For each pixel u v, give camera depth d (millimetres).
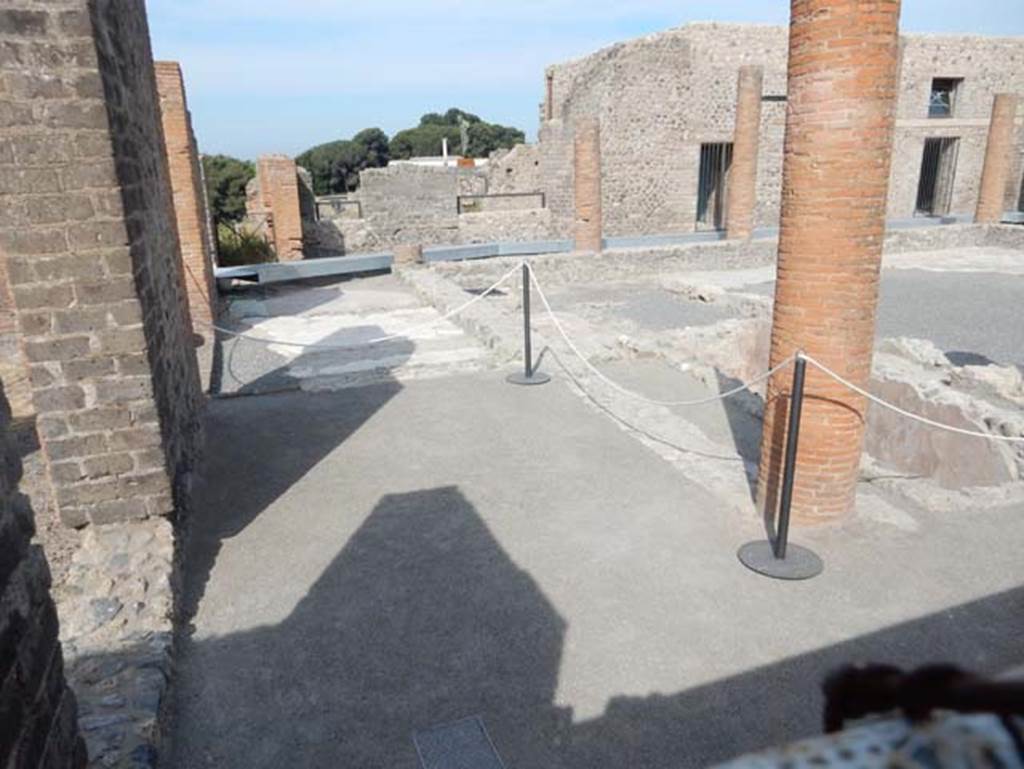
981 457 5621
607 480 4957
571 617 3477
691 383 7348
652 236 19016
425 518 4496
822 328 3898
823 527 4176
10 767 1602
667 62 20125
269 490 4957
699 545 4086
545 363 7855
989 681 505
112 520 3949
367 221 18156
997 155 19312
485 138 59969
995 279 14758
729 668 3105
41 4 3270
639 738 2748
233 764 2668
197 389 6316
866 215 3725
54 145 3426
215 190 27812
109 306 3674
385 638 3355
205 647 3314
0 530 1659
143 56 5191
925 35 21453
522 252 17828
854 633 3301
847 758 499
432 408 6547
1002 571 3746
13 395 6441
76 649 3008
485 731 2793
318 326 10773
